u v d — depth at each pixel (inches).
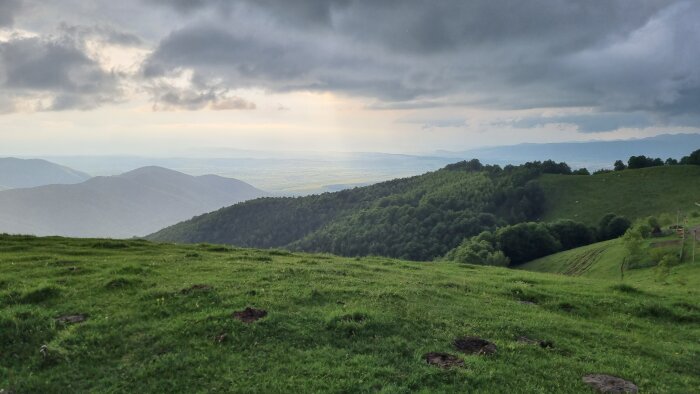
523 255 4931.1
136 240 1567.4
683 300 1033.5
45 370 548.7
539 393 551.5
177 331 643.5
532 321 808.9
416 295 890.1
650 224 4077.3
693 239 3270.2
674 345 763.4
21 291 762.8
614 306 964.6
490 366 605.0
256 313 706.2
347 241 7347.4
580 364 642.8
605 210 6422.2
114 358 582.9
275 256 1373.0
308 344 634.2
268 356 596.1
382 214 7859.3
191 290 799.7
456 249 5634.8
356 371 565.3
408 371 578.6
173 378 541.6
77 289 809.5
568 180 7770.7
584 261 3981.3
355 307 759.1
